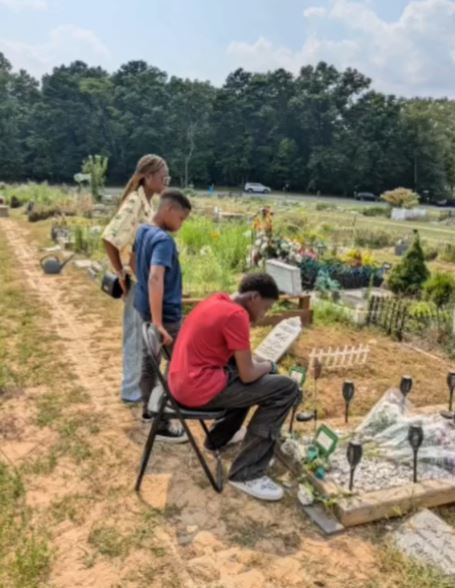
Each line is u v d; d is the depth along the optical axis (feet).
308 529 9.10
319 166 222.89
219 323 9.51
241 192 207.41
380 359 18.53
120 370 16.48
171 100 234.58
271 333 18.56
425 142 216.95
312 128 235.40
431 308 23.13
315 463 10.30
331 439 10.23
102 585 7.66
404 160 219.41
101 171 87.61
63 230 48.29
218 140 236.84
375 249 62.54
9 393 14.37
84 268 34.45
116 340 19.60
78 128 217.15
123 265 13.46
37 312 23.20
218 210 71.41
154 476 10.54
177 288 12.01
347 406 12.86
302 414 12.92
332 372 16.88
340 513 9.17
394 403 12.63
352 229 69.67
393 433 11.47
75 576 7.81
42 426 12.53
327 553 8.50
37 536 8.64
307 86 238.68
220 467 10.56
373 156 219.20
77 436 12.08
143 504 9.61
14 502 9.52
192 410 9.91
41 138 211.82
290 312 22.34
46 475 10.46
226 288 27.84
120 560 8.18
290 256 33.83
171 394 9.75
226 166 233.35
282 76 238.89
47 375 15.78
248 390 9.73
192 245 37.76
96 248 40.37
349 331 22.20
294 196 205.36
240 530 8.98
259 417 9.94
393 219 112.16
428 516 9.34
